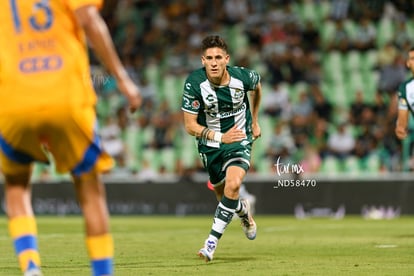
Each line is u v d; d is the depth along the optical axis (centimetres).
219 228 2197
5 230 3712
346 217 4888
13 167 1414
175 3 6950
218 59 2225
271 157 5372
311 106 5747
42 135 1352
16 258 2306
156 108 6200
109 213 5300
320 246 2714
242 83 2302
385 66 5844
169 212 5203
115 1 7025
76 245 2764
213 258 2302
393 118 5312
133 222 4472
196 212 5169
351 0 6438
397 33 6197
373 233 3412
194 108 2302
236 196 2205
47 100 1314
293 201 5016
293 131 5450
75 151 1344
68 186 5312
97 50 1303
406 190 4888
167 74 6481
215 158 2316
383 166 5259
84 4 1292
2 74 1339
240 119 2342
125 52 6769
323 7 6512
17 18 1345
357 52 6178
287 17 6531
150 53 6712
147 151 5856
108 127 5919
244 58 6297
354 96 5978
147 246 2759
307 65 6069
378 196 4922
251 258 2297
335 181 4969
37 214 5359
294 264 2120
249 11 6694
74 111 1321
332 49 6234
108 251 1353
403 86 3112
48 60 1332
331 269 1998
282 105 5800
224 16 6738
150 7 6981
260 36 6469
